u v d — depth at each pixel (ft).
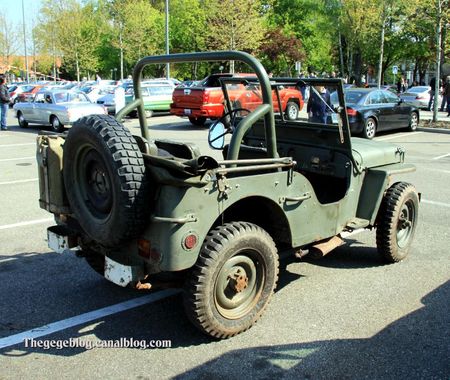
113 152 10.41
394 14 97.91
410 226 17.74
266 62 152.76
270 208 12.78
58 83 137.39
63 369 10.98
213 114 57.31
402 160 18.01
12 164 36.04
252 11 98.99
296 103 15.88
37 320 13.20
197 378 10.66
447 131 54.80
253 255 12.16
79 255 13.85
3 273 16.29
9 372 10.85
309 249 14.44
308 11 166.81
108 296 14.69
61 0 164.45
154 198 10.78
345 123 14.79
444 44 65.36
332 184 16.80
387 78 211.00
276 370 10.97
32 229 20.89
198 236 10.91
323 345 12.00
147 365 11.14
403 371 11.00
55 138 12.85
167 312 13.69
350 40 134.62
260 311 12.57
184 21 148.56
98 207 11.49
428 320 13.30
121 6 139.44
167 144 11.96
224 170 10.98
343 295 14.82
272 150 12.64
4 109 59.77
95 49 177.58
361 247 19.16
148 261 11.07
